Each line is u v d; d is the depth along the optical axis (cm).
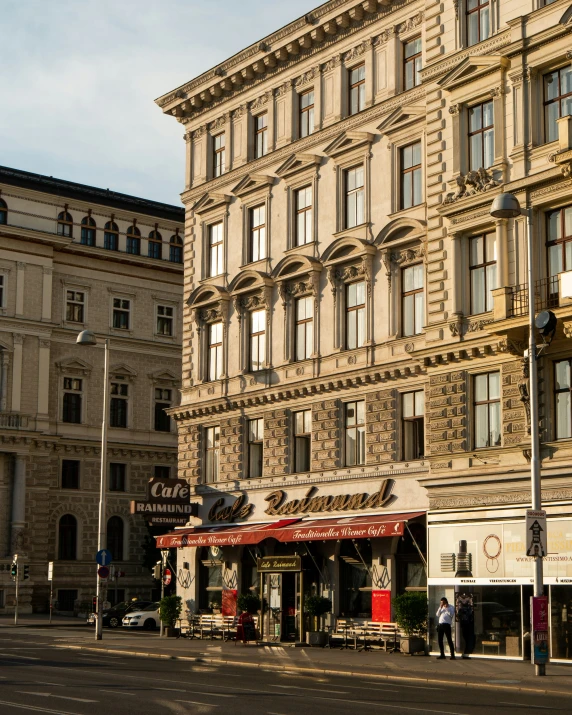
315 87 4994
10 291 7969
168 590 6650
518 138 3856
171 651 4206
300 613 4656
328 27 4872
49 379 8175
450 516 4019
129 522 8519
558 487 3619
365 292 4594
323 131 4891
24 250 8062
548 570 3644
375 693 2656
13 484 7831
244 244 5331
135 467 8594
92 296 8494
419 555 4203
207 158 5659
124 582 8388
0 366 7894
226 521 5247
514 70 3888
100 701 2347
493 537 3847
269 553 4938
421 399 4316
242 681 2953
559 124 3581
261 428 5144
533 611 3183
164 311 8900
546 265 3728
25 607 7750
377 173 4594
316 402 4791
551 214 3750
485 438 3938
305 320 4934
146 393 8700
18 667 3344
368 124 4672
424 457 4206
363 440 4569
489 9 4059
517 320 3606
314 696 2533
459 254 4062
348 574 4534
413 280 4409
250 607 4903
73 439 8212
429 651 4025
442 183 4178
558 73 3788
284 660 3775
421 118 4388
